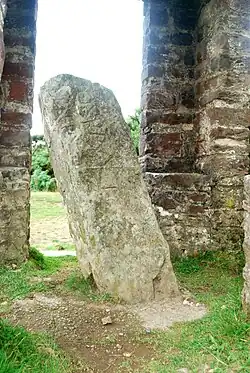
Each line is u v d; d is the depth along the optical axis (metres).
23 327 2.58
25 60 4.43
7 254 4.14
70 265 4.43
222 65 4.69
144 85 5.22
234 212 4.68
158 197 4.69
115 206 3.33
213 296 3.34
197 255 4.68
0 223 4.11
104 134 3.40
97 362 2.29
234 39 4.73
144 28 5.31
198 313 2.98
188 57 5.21
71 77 3.47
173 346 2.45
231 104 4.71
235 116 4.71
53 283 3.65
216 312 2.87
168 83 5.15
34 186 12.27
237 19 4.73
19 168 4.25
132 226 3.32
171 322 2.82
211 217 4.73
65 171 3.43
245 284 2.76
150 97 5.10
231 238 4.67
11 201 4.16
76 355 2.35
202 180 4.71
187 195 4.73
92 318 2.89
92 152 3.35
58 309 3.03
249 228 2.75
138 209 3.38
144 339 2.55
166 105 5.13
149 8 5.16
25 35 4.44
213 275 4.05
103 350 2.43
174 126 5.14
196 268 4.29
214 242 4.70
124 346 2.48
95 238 3.26
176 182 4.73
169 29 5.18
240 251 4.62
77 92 3.43
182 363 2.22
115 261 3.24
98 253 3.25
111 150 3.40
